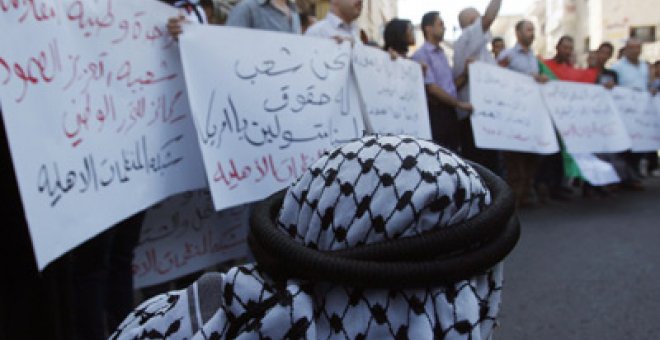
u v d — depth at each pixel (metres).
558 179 6.75
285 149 3.02
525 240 4.61
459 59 5.40
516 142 5.46
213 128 2.68
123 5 2.25
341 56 3.46
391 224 0.66
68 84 1.83
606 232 4.87
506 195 0.73
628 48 7.63
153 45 2.47
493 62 5.72
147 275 2.89
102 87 2.07
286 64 3.10
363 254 0.65
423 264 0.65
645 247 4.31
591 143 6.29
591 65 8.43
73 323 2.03
